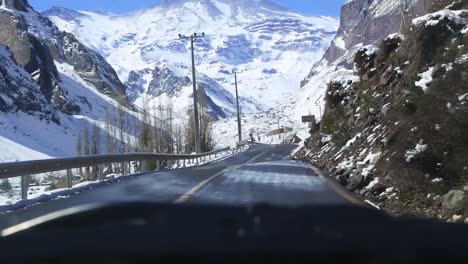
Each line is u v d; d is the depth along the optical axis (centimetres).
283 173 2073
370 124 2130
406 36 2194
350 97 3180
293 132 13925
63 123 15725
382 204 1149
